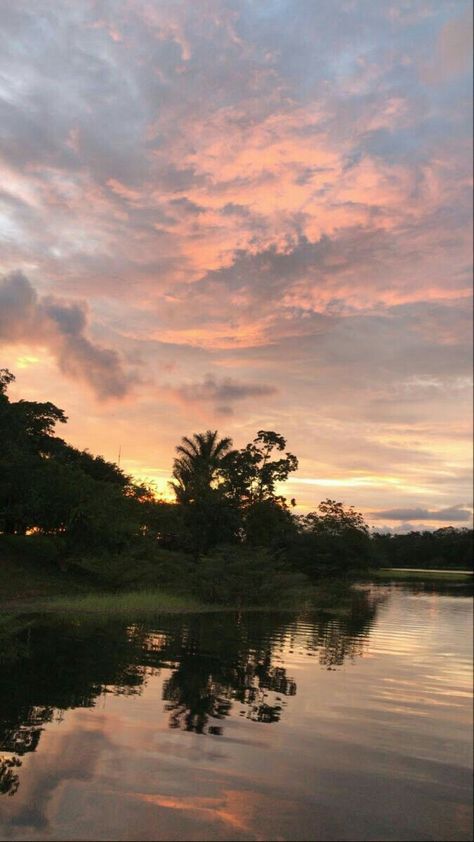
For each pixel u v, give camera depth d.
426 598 40.59
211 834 5.34
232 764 6.91
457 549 96.19
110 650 13.73
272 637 17.20
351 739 7.97
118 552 34.75
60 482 32.16
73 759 6.85
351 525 47.19
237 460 46.59
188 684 10.59
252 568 28.73
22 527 40.94
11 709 8.65
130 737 7.63
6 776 6.34
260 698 9.88
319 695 10.30
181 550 43.94
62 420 46.12
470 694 10.77
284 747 7.55
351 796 6.20
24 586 28.44
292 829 5.50
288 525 46.25
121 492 35.66
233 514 41.91
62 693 9.62
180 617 21.36
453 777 6.73
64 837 5.20
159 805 5.83
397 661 14.18
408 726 8.66
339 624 21.70
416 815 5.84
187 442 50.34
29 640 14.83
